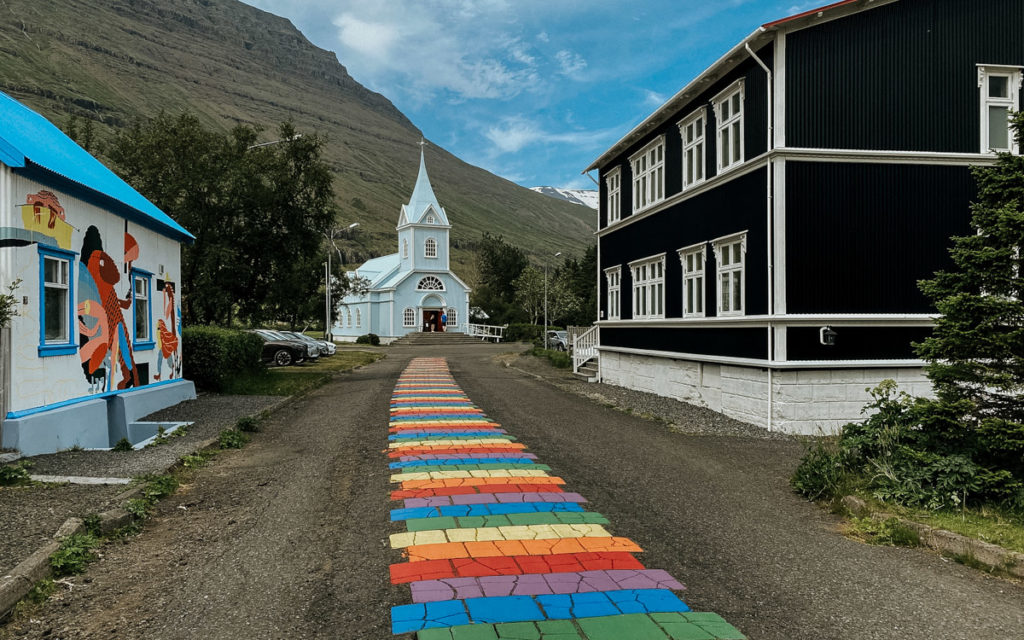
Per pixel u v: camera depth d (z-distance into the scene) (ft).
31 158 28.99
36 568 16.70
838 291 41.01
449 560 18.07
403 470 28.94
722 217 47.14
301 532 20.67
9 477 24.70
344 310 229.45
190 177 68.90
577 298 220.23
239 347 64.08
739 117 45.39
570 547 19.21
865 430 27.02
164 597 15.92
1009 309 22.58
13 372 29.53
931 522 20.63
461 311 209.36
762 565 18.06
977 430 22.97
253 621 14.53
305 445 35.32
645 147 61.00
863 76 41.57
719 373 47.96
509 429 40.09
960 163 42.60
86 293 36.47
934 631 14.16
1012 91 43.75
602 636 13.61
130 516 21.63
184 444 33.99
